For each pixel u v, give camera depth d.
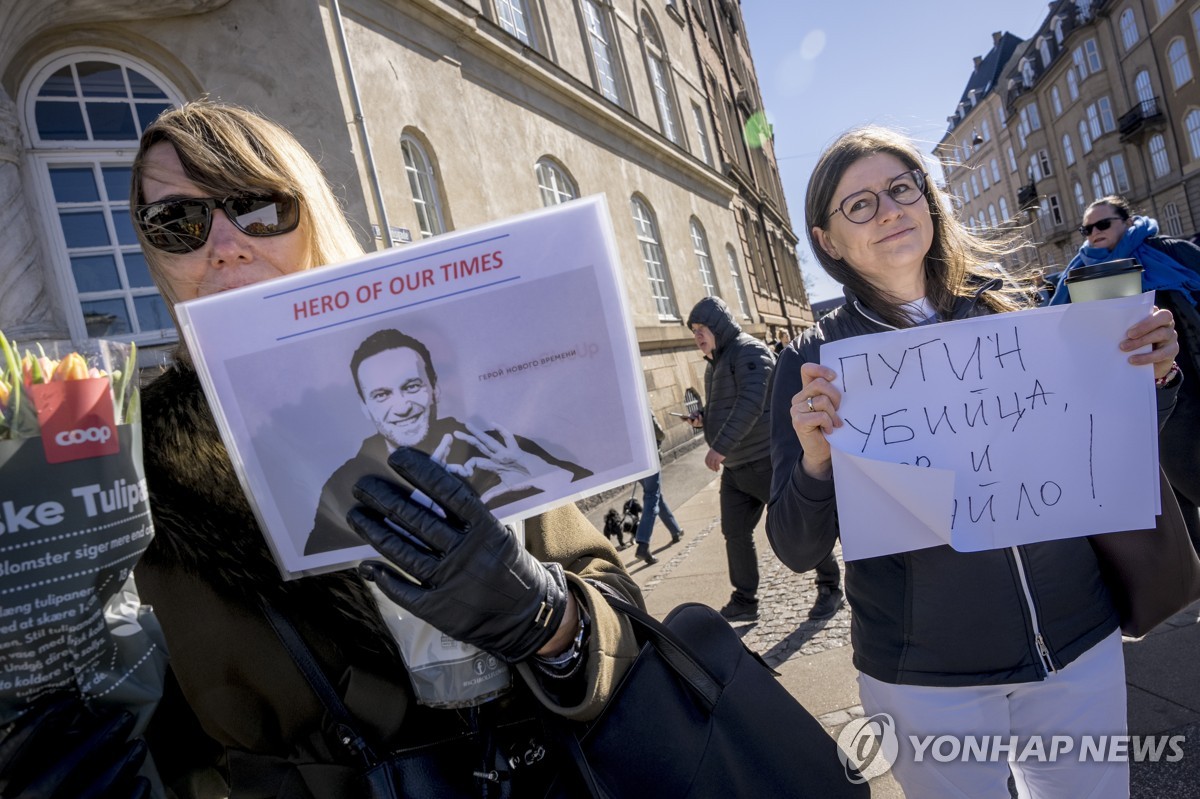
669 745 0.95
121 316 5.76
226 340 0.88
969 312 1.68
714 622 1.10
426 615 0.85
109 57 5.94
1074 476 1.37
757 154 30.28
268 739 0.97
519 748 0.97
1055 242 58.84
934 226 1.73
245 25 6.36
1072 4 48.38
